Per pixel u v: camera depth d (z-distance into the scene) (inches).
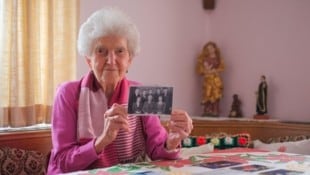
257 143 104.2
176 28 126.4
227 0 130.6
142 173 46.4
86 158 50.4
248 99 125.6
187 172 47.1
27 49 87.0
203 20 134.0
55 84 92.4
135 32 57.8
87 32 56.2
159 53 121.8
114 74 56.1
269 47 120.9
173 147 56.2
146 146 61.4
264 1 121.8
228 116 128.5
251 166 51.3
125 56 56.8
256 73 123.9
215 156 59.3
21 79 86.6
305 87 113.3
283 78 118.0
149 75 119.3
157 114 49.0
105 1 107.0
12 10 84.1
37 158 79.4
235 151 65.5
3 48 83.9
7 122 84.9
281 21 118.2
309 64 112.5
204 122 116.7
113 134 49.2
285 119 117.6
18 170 76.4
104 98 58.4
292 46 116.0
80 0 101.0
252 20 124.6
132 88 49.5
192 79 131.6
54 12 91.7
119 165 51.6
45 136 85.7
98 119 57.1
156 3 120.6
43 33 91.0
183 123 54.9
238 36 128.1
